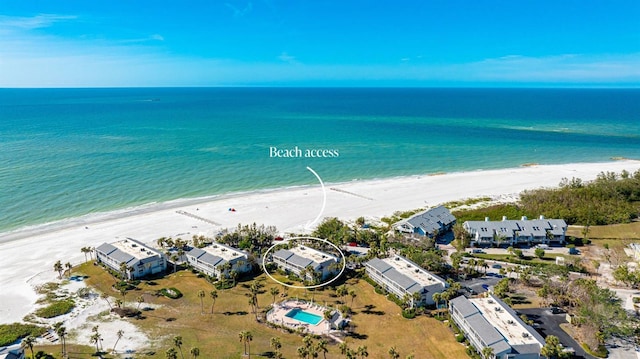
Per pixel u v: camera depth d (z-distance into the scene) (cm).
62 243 11812
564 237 11944
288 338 7719
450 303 8212
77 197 15688
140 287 9525
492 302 8275
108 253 10381
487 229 11850
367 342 7562
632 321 7912
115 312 8519
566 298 8644
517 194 16362
